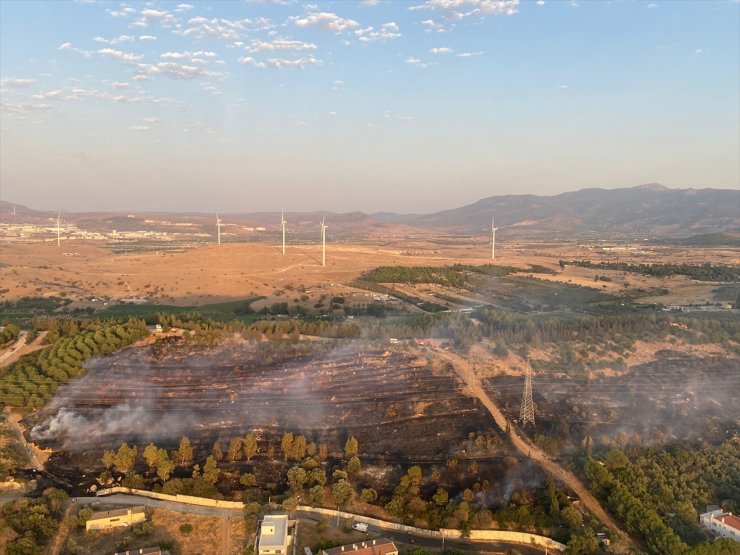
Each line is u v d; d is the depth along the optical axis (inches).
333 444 6063.0
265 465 5649.6
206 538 4498.0
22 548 4165.8
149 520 4699.8
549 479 5393.7
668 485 5339.6
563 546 4505.4
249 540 4473.4
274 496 5113.2
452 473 5536.4
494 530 4726.9
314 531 4596.5
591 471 5369.1
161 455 5467.5
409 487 5221.5
